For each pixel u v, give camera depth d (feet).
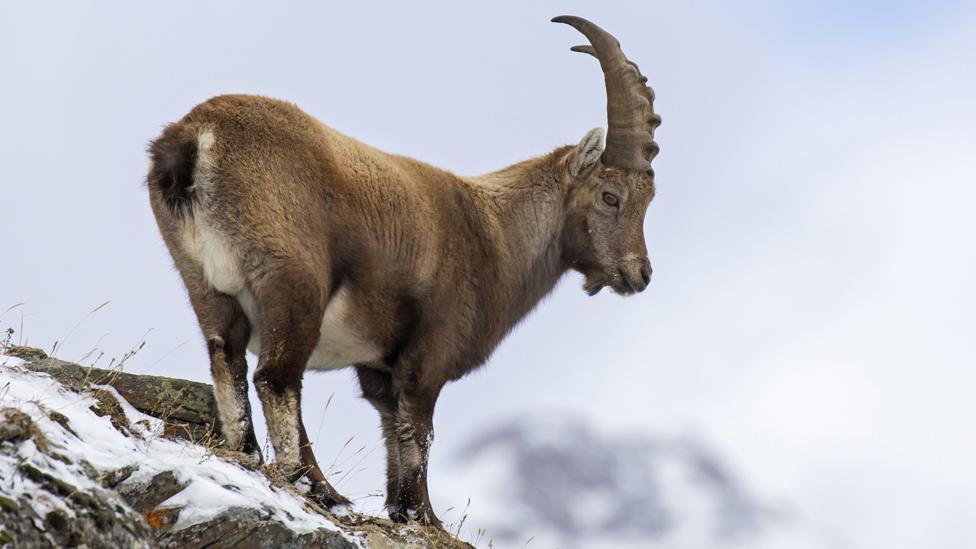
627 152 122.31
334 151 96.94
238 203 89.10
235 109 92.02
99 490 67.62
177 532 73.20
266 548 75.87
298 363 90.12
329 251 94.43
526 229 118.01
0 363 81.56
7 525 59.98
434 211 106.11
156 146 89.66
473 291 109.70
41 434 67.72
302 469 90.33
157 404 89.76
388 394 107.04
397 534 94.38
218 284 89.61
